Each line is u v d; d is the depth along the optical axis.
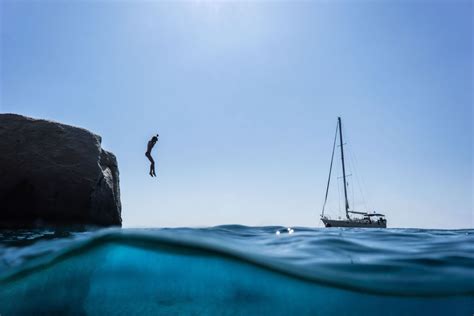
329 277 4.67
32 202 12.59
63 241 6.54
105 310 4.96
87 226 13.17
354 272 4.65
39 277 5.09
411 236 7.59
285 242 6.23
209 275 5.14
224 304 5.20
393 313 5.64
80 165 13.30
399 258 5.30
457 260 5.24
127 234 4.71
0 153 12.48
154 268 5.05
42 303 5.10
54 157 13.05
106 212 14.27
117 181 16.11
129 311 4.95
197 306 5.09
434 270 4.80
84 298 5.05
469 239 7.17
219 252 4.68
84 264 5.00
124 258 4.91
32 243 6.71
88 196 13.13
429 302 5.52
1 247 6.46
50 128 13.59
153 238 4.67
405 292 4.93
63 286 5.12
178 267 5.08
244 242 5.80
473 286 4.69
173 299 5.09
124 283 5.09
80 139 13.93
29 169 12.56
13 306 5.18
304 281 5.02
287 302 5.50
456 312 5.56
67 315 4.99
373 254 5.53
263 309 5.39
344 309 5.64
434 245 6.36
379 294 5.17
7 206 12.38
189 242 4.61
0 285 5.12
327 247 5.93
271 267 4.74
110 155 16.20
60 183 12.80
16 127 13.12
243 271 5.06
